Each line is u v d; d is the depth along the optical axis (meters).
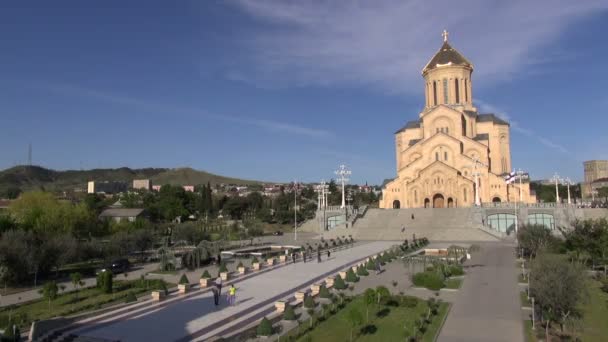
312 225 111.75
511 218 84.31
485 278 40.34
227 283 40.53
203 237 71.94
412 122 118.56
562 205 81.62
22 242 42.72
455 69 107.25
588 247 43.28
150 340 23.95
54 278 46.53
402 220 90.38
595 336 23.83
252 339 23.94
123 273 49.97
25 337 25.27
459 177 96.19
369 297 27.44
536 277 25.25
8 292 39.34
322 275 44.59
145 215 126.94
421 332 24.30
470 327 25.44
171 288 38.78
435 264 45.44
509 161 107.56
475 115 108.31
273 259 52.22
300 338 24.06
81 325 26.97
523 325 25.73
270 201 174.62
